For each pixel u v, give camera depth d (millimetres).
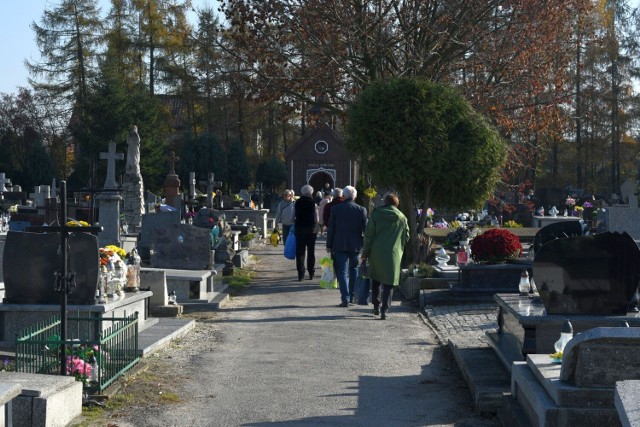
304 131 76125
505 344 10047
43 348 9023
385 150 19406
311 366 10672
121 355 10062
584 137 65812
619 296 8688
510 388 8438
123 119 62469
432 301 15773
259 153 81125
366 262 16375
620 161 66000
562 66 26625
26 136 72250
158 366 10516
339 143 64625
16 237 11195
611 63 63406
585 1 26016
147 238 21344
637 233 26141
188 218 28641
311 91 25328
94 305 11086
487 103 24875
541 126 25938
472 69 25859
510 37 24906
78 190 12867
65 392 7727
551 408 6309
